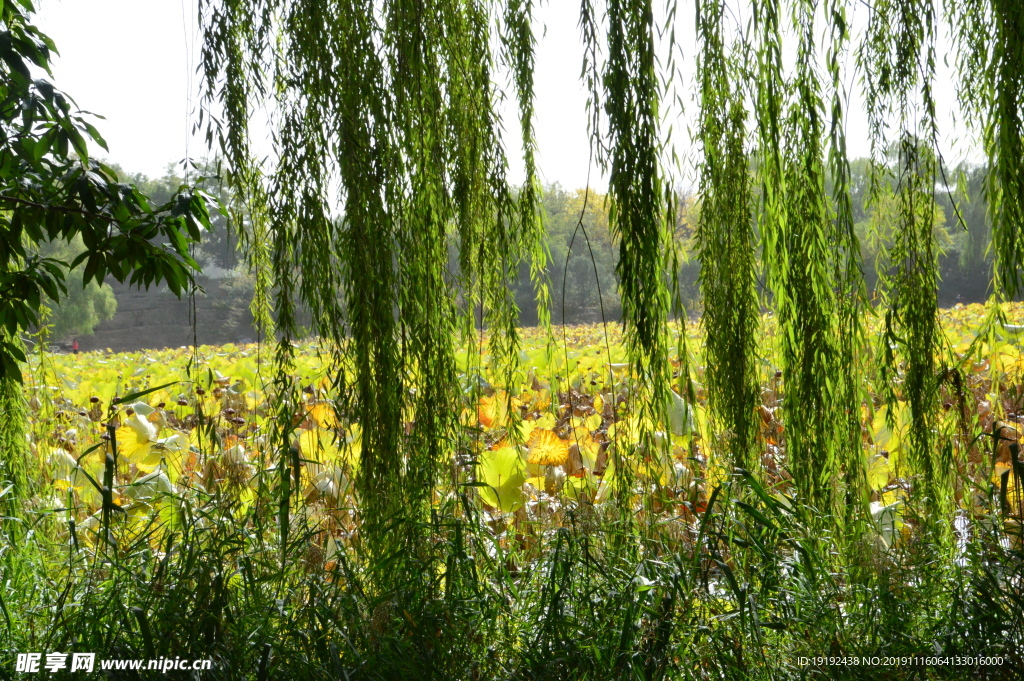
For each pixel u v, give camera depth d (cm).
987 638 181
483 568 209
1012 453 195
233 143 207
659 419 212
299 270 208
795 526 207
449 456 225
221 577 191
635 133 196
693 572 190
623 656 175
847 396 210
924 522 212
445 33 226
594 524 217
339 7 208
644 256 200
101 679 176
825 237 205
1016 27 193
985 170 206
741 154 209
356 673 178
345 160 204
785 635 186
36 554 238
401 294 214
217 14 207
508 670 184
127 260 239
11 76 238
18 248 243
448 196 225
